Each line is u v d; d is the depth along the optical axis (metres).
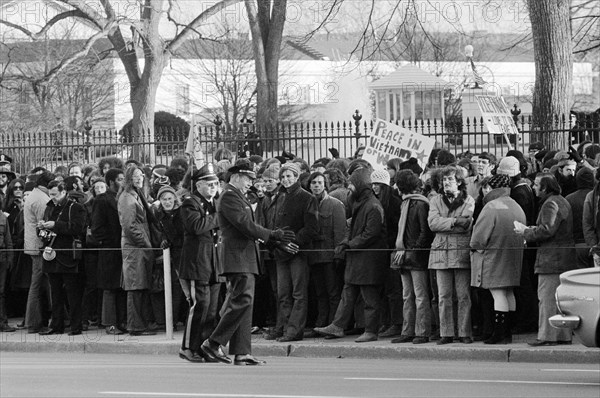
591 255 17.11
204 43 71.00
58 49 60.28
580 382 13.91
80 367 16.31
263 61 48.56
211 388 13.41
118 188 20.84
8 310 22.70
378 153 22.09
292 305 19.12
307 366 16.42
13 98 59.41
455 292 18.11
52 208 21.03
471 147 37.66
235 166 16.06
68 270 20.53
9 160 24.25
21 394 12.95
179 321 21.05
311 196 18.86
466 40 68.50
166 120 62.69
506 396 12.53
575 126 28.34
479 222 17.52
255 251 16.36
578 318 13.81
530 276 18.48
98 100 66.25
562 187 19.09
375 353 17.94
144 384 13.86
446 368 16.00
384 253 18.70
